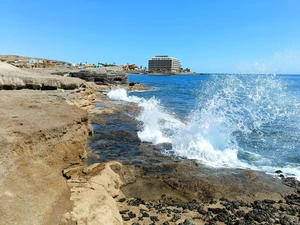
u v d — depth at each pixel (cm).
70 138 614
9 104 735
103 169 654
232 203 585
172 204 579
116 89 3256
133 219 494
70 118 657
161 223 484
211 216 523
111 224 393
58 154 556
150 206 559
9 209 320
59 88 1183
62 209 384
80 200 428
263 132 1187
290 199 610
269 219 512
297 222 504
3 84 987
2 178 361
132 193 631
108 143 1012
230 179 710
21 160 426
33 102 832
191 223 484
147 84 5578
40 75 1289
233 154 916
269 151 961
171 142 1037
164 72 14238
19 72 1271
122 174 712
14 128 478
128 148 966
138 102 2294
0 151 387
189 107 2050
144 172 752
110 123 1340
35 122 554
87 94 1416
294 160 876
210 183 680
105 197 477
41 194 390
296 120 1382
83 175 590
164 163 815
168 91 3750
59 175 495
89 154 883
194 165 807
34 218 330
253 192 641
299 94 2094
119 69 4109
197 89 4003
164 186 674
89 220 375
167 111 1816
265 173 762
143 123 1338
